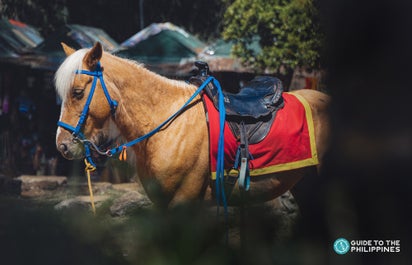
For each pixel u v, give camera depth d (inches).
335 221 163.0
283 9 606.5
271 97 239.6
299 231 221.5
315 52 581.9
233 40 680.4
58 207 400.8
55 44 722.2
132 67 228.5
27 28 886.4
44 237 240.7
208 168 225.6
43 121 805.9
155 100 227.5
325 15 101.0
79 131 220.4
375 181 101.2
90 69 221.0
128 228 241.8
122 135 228.5
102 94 221.6
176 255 163.2
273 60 631.8
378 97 94.3
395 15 90.2
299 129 235.0
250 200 236.2
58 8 1095.6
